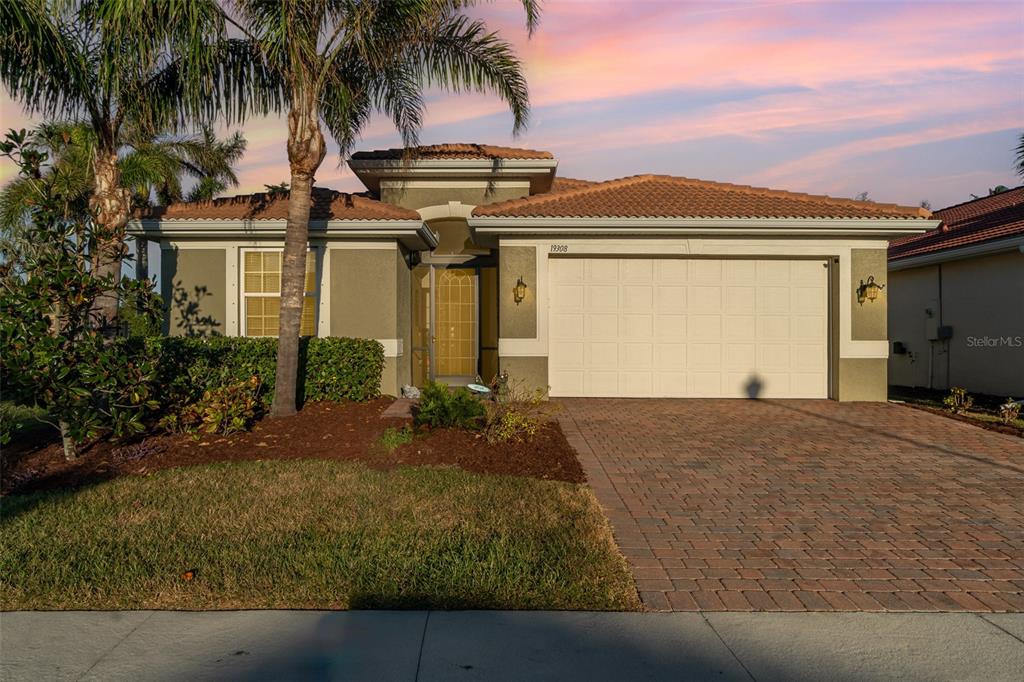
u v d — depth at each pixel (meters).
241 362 10.57
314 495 6.55
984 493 6.95
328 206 12.69
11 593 4.53
